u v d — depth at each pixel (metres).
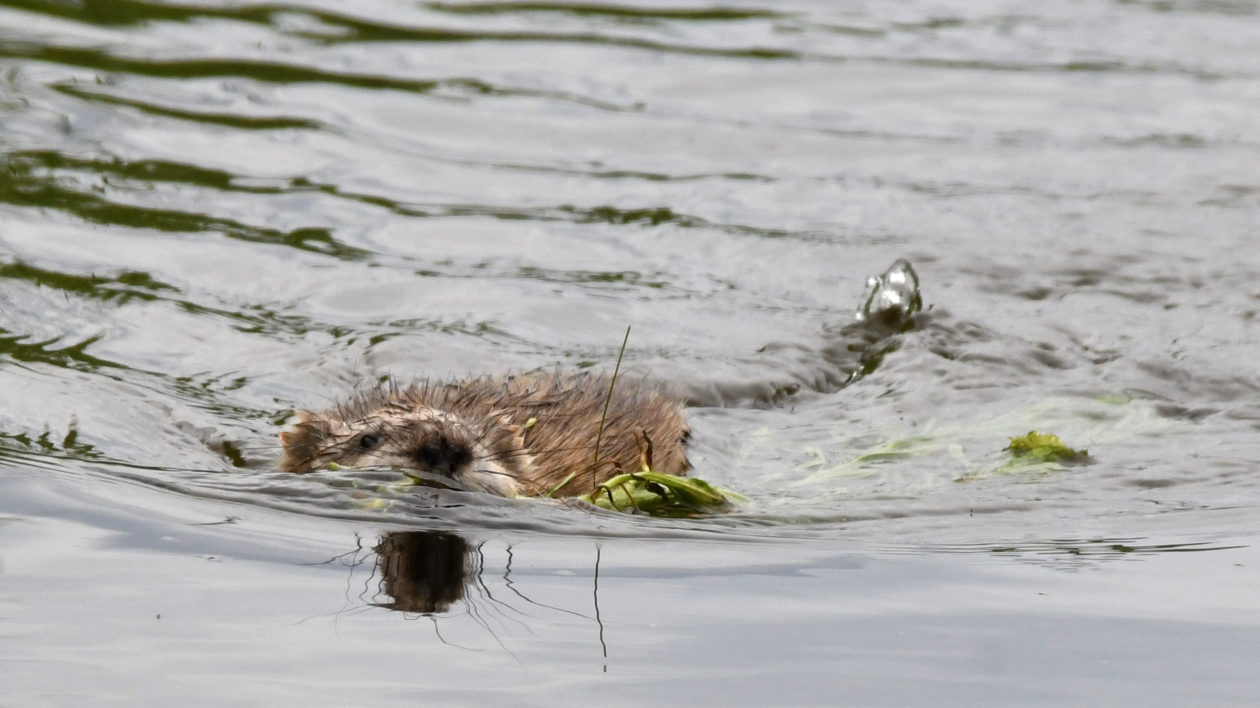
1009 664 12.38
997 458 19.36
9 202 27.33
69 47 36.41
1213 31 44.41
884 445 20.41
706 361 23.17
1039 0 48.03
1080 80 38.97
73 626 12.56
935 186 31.42
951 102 37.00
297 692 11.46
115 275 24.86
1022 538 16.00
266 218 28.02
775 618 13.30
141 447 18.41
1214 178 31.83
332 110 33.97
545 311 24.88
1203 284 26.30
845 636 12.93
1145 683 12.03
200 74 35.56
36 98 32.59
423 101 35.00
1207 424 20.73
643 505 17.09
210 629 12.61
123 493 16.12
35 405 19.30
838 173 32.12
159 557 14.26
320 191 29.56
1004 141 34.44
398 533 15.28
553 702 11.43
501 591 13.78
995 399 22.05
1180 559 15.12
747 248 27.98
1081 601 13.88
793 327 24.64
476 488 16.73
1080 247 27.88
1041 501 17.48
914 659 12.46
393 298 25.11
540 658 12.27
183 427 19.45
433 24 41.16
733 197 30.56
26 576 13.59
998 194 30.89
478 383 20.36
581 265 26.98
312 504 16.06
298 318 24.00
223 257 26.08
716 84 37.34
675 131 34.19
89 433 18.56
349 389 21.58
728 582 14.28
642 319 24.75
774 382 22.75
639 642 12.65
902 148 33.72
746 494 18.14
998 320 24.86
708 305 25.39
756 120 35.06
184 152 30.77
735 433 21.05
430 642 12.49
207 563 14.16
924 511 17.09
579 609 13.38
